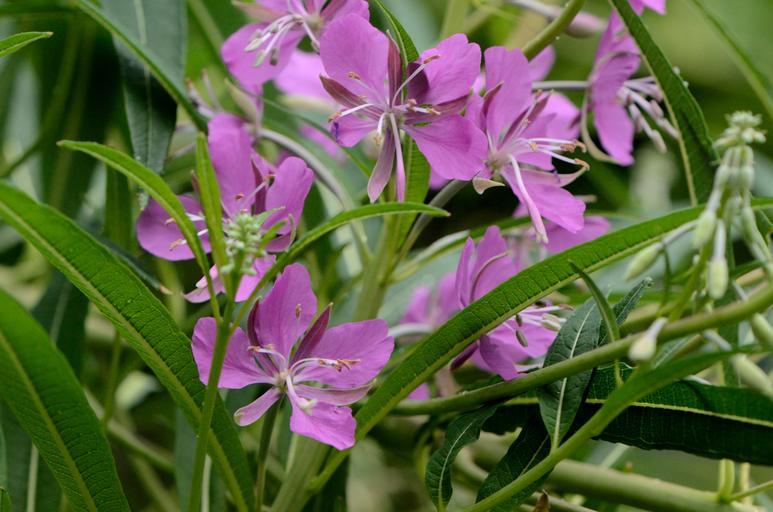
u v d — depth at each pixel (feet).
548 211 1.32
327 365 1.28
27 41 1.28
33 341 1.21
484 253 1.33
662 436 1.27
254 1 1.41
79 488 1.27
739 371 1.20
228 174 1.33
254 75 1.41
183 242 1.32
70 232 1.21
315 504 1.42
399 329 1.47
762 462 1.24
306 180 1.30
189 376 1.27
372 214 1.21
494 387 1.30
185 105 1.42
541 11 1.45
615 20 1.40
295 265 1.28
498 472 1.30
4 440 1.38
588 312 1.30
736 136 1.18
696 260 1.21
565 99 1.47
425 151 1.30
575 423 1.30
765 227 1.32
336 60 1.30
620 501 1.40
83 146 1.19
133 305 1.25
